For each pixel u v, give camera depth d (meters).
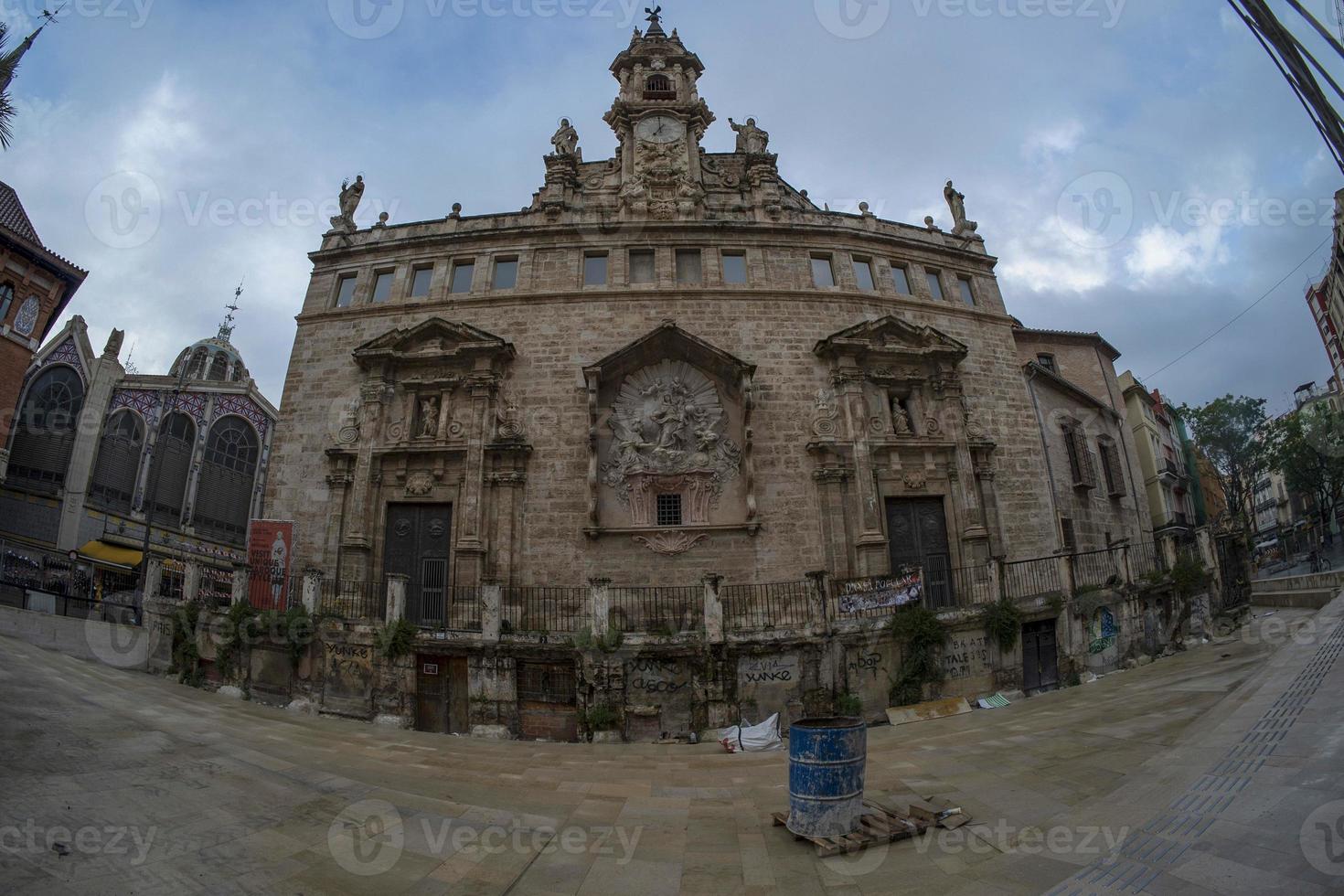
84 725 11.23
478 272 27.31
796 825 8.88
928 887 7.14
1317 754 8.14
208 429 39.19
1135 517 32.78
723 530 23.83
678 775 12.54
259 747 12.22
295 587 22.38
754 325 26.59
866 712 16.95
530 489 24.25
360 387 25.70
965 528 24.92
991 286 30.31
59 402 34.56
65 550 32.91
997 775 10.77
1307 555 44.53
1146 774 9.41
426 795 10.55
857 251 28.59
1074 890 6.48
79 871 6.48
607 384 25.31
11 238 30.16
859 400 25.48
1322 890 5.39
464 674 17.17
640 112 29.72
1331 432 43.47
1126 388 41.91
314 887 7.07
